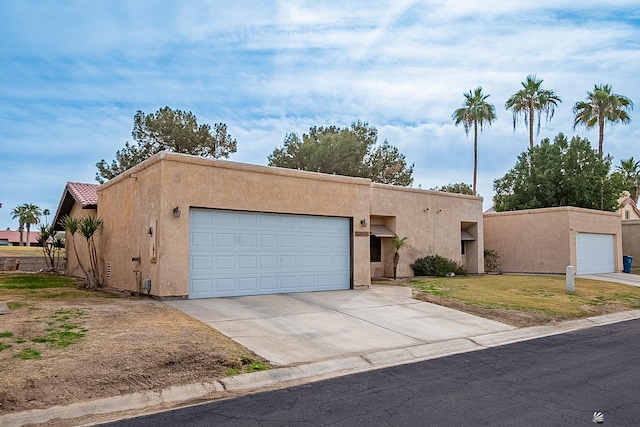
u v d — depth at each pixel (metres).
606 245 28.02
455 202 24.17
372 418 5.67
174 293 12.72
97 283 16.62
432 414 5.81
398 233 21.59
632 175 52.19
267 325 10.58
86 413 5.88
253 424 5.51
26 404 5.86
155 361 7.32
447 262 22.58
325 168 33.12
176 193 12.94
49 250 26.44
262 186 14.51
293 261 15.23
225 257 13.81
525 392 6.76
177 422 5.60
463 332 11.22
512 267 27.50
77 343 7.88
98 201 18.84
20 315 9.84
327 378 7.59
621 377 7.61
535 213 26.66
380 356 8.89
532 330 12.02
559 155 31.69
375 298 14.75
